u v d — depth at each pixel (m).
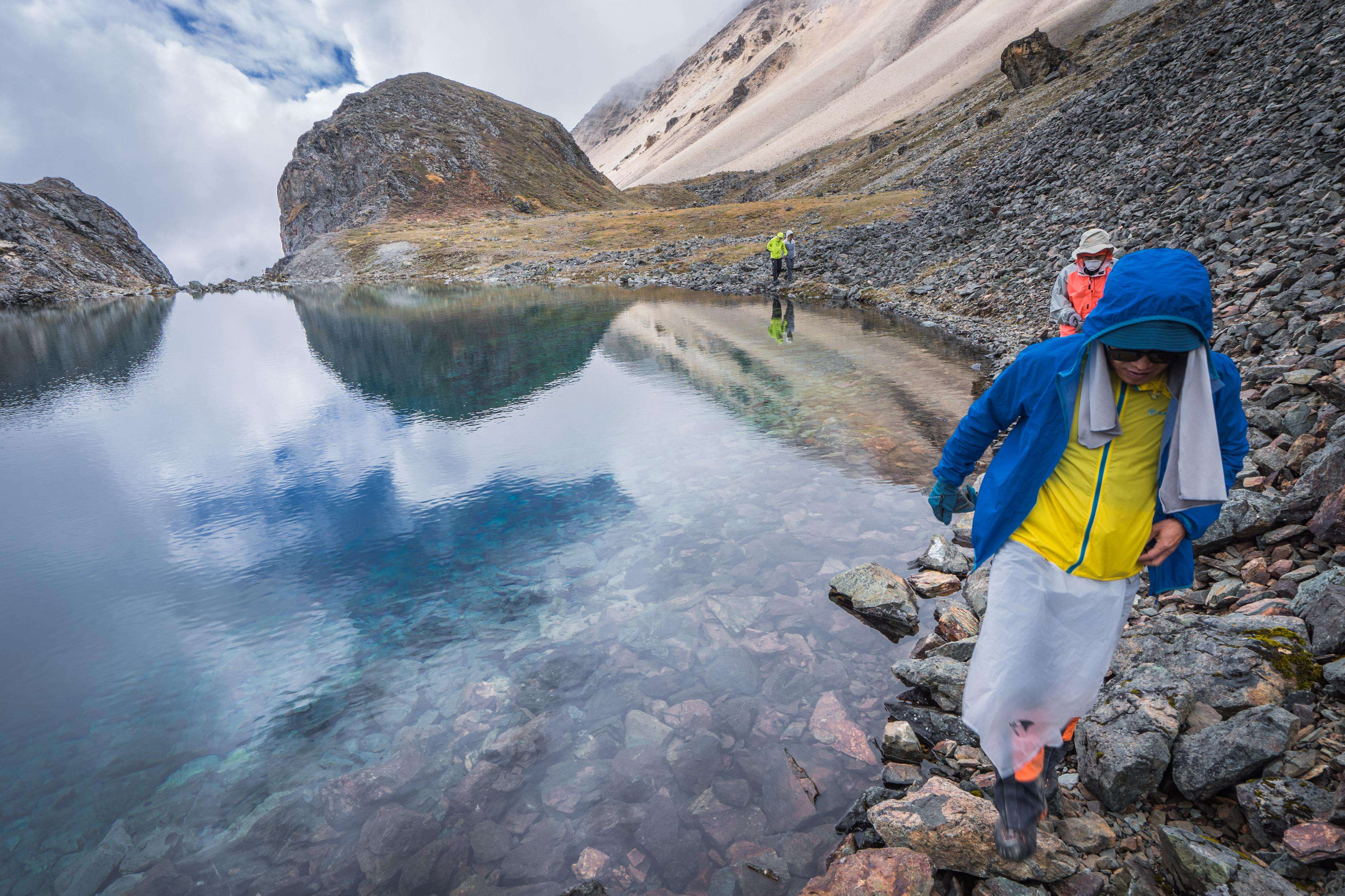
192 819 2.56
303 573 4.52
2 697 3.33
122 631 3.88
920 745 2.79
